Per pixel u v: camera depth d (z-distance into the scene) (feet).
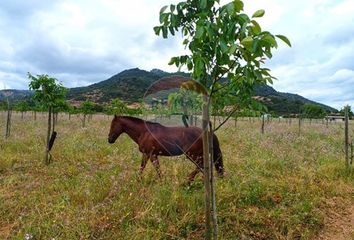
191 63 9.91
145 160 24.14
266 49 8.98
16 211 17.83
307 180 23.89
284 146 37.63
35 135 45.39
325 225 17.28
